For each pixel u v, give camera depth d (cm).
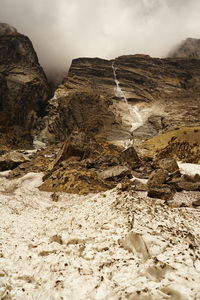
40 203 2233
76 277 709
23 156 4712
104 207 1464
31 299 668
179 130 6512
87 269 754
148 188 2266
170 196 2056
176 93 14162
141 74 15125
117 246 898
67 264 795
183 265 682
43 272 777
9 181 3381
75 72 15288
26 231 1332
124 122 11544
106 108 12312
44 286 699
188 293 559
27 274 787
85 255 861
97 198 1767
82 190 2508
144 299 573
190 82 15188
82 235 1047
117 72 15238
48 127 12194
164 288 587
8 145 9781
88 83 14600
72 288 660
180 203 1936
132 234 875
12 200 2173
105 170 3031
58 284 682
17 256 927
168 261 708
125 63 16038
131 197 1491
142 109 12725
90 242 971
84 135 4072
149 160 4266
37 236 1227
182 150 4997
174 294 570
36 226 1449
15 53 14338
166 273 654
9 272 809
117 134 10169
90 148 3916
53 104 12962
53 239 1073
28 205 2100
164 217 1226
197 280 619
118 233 1009
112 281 677
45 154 5578
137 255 820
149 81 14800
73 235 1059
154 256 754
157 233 927
